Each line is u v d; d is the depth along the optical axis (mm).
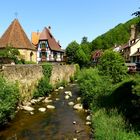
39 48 73312
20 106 28344
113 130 18375
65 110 29031
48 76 40438
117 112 21812
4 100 22547
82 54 79125
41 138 19906
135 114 20703
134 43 63906
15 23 58062
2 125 22203
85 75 34781
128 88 27359
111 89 30172
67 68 56094
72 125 23188
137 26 25750
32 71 34219
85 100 31094
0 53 44500
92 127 21547
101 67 36656
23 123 23500
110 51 37188
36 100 32938
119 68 36062
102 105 25797
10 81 26953
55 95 38062
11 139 19500
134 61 62375
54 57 75812
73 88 46250
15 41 55469
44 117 25891
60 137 20109
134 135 17031
